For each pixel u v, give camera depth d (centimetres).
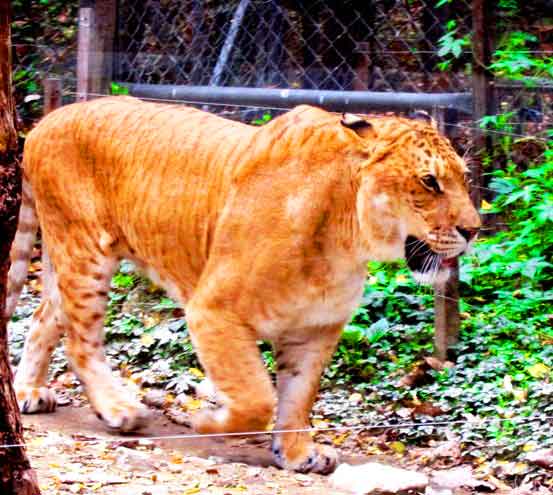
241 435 839
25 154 991
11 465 597
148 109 946
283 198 825
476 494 809
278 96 1276
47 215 973
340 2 1380
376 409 987
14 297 1030
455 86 1365
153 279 961
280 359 877
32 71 1451
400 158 810
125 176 932
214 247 852
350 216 821
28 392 991
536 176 1212
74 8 1445
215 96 1298
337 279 831
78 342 952
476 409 957
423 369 1041
